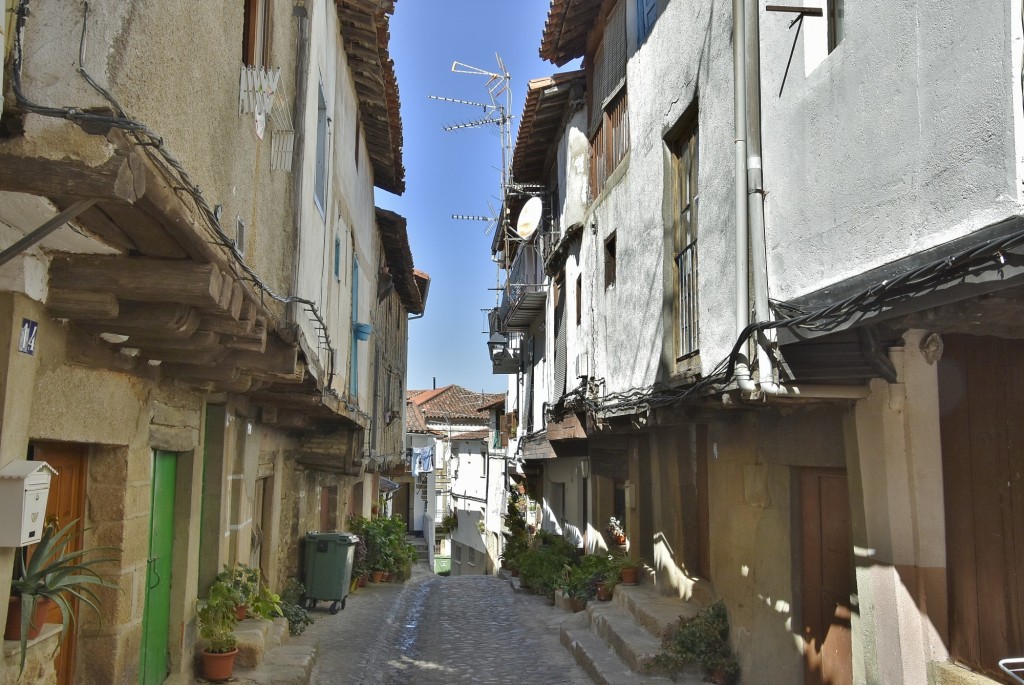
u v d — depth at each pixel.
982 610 4.67
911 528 5.11
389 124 14.91
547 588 16.50
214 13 4.88
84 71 3.11
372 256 17.64
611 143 12.38
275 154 7.23
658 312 9.42
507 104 20.44
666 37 9.42
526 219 16.59
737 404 6.76
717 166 7.62
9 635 4.10
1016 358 4.40
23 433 4.08
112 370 5.41
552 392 16.91
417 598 16.98
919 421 5.12
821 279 5.57
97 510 5.77
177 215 3.61
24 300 3.97
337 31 11.00
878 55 4.92
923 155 4.46
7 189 3.07
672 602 10.59
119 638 5.75
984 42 3.95
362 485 21.27
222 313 4.79
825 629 6.60
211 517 8.52
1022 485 4.33
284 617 10.60
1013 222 3.73
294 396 9.16
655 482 11.77
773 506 7.38
